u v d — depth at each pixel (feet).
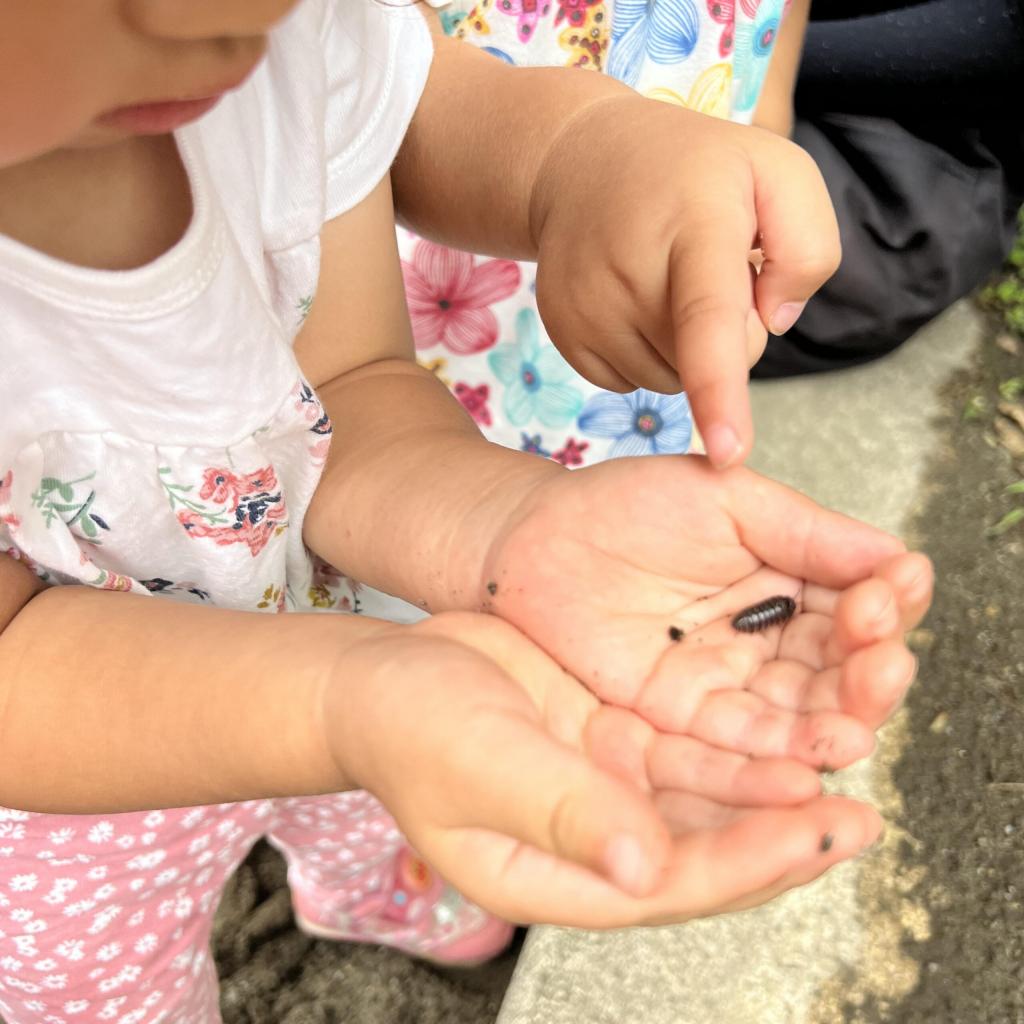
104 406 0.81
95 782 0.73
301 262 0.92
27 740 0.73
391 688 0.59
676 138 0.84
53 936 1.11
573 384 1.43
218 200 0.79
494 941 1.61
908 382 2.20
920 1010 1.47
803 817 0.55
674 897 0.54
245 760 0.66
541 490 0.80
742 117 1.43
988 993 1.48
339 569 0.99
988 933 1.53
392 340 1.06
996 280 2.35
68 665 0.73
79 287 0.73
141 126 0.56
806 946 1.51
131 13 0.47
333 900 1.56
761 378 2.21
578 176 0.89
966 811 1.65
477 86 0.99
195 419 0.85
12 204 0.70
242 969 1.62
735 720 0.65
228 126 0.83
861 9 2.11
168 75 0.51
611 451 1.50
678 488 0.71
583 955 1.48
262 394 0.87
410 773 0.57
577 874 0.55
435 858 0.59
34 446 0.81
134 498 0.88
